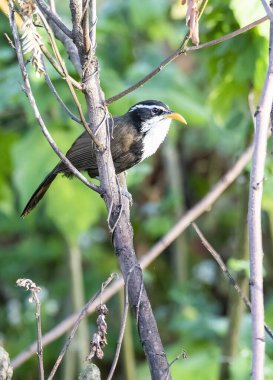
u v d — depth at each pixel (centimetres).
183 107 1255
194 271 1603
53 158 1180
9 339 1512
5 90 1139
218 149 1520
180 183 1502
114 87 1182
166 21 1509
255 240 603
